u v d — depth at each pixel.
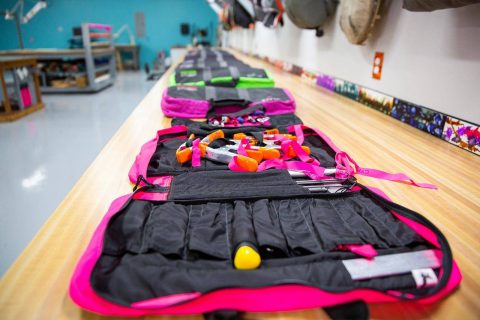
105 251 0.50
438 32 1.03
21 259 0.51
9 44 7.77
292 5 1.79
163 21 8.31
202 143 0.90
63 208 0.65
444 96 1.03
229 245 0.53
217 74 1.78
